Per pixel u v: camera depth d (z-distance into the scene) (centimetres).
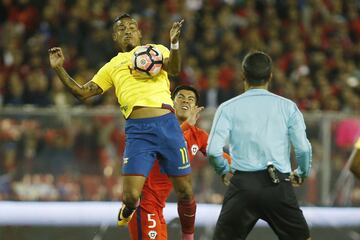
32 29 4938
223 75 4753
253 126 2131
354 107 4822
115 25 2362
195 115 2480
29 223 3359
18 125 3706
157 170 2355
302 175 2164
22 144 3703
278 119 2141
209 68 4716
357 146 2095
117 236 3262
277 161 2119
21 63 4616
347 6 5756
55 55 2244
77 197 3703
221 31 5069
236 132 2141
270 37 5244
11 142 3700
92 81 2312
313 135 3875
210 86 4578
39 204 3512
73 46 4738
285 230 2125
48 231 3341
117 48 4734
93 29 4803
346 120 3878
